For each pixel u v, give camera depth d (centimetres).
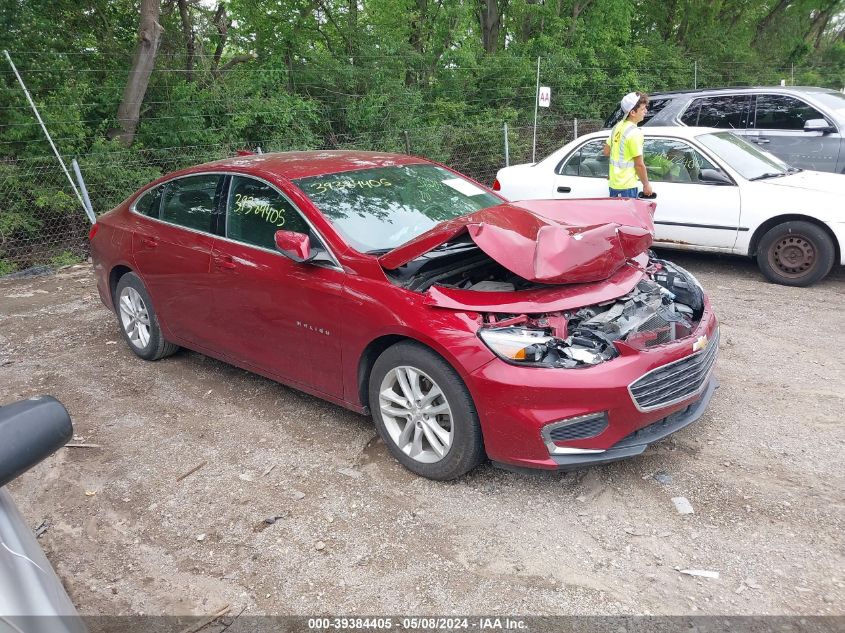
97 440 435
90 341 619
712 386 397
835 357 511
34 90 1050
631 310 354
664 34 2505
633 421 329
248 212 446
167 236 498
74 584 307
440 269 394
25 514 362
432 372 346
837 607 271
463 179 507
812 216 666
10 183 949
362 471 384
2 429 170
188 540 333
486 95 1681
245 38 1461
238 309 447
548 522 331
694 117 987
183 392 498
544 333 328
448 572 301
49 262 955
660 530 322
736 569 295
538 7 1867
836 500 338
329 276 389
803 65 2891
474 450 346
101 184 1031
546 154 1641
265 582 301
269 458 403
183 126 1167
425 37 1684
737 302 652
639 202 442
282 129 1277
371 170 469
